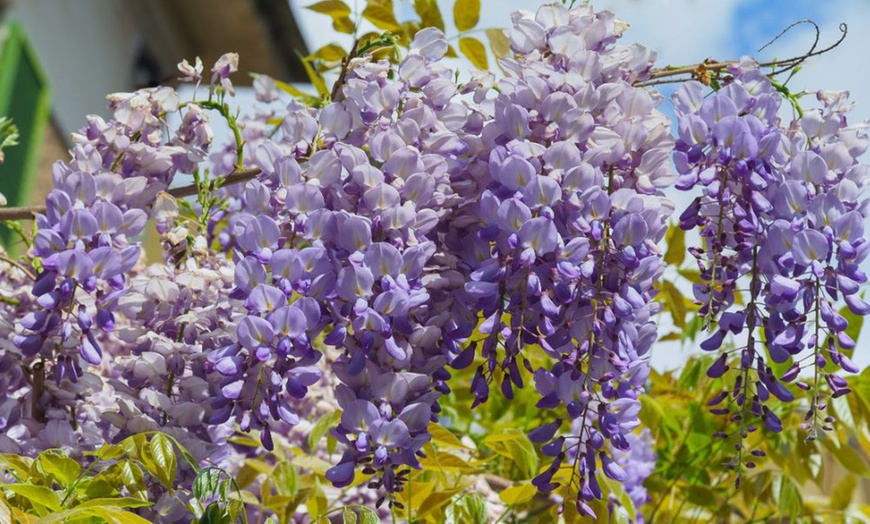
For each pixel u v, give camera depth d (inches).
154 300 54.2
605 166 52.0
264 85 72.1
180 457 52.9
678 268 79.1
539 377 52.0
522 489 61.0
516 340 51.2
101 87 180.2
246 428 50.2
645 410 73.6
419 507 59.4
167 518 52.4
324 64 72.9
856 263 51.0
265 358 49.7
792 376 51.9
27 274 59.1
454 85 53.2
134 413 53.1
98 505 48.8
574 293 50.9
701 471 80.5
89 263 51.1
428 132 52.4
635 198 50.8
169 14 195.3
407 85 53.2
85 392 55.6
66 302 51.8
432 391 51.6
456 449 65.4
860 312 50.7
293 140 53.1
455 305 52.0
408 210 50.7
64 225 51.4
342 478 51.1
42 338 52.6
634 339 51.4
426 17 69.9
